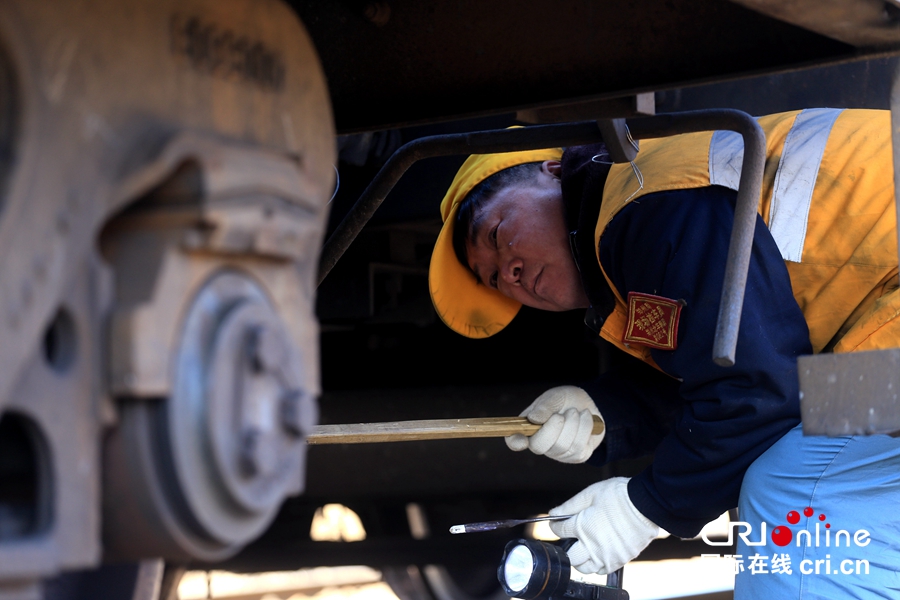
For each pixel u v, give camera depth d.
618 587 1.84
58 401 0.62
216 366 0.70
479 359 2.82
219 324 0.71
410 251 2.47
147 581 1.16
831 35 1.12
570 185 1.94
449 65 1.43
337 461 2.73
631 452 2.09
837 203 1.66
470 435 1.79
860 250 1.65
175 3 0.70
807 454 1.53
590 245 1.87
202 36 0.72
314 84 0.86
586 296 2.05
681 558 2.82
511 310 2.39
